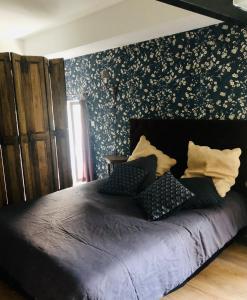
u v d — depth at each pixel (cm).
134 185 313
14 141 341
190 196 260
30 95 349
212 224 250
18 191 352
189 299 223
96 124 483
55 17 358
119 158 415
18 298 232
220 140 317
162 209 251
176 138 358
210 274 254
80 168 565
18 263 206
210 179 287
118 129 446
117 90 431
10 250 217
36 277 188
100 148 487
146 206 259
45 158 369
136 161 341
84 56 470
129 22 318
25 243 210
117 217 248
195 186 276
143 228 227
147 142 380
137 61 393
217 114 324
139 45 385
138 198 279
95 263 180
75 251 194
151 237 212
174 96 361
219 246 250
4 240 225
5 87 330
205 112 334
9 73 329
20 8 320
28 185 357
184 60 342
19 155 347
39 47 445
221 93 317
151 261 195
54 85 370
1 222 246
